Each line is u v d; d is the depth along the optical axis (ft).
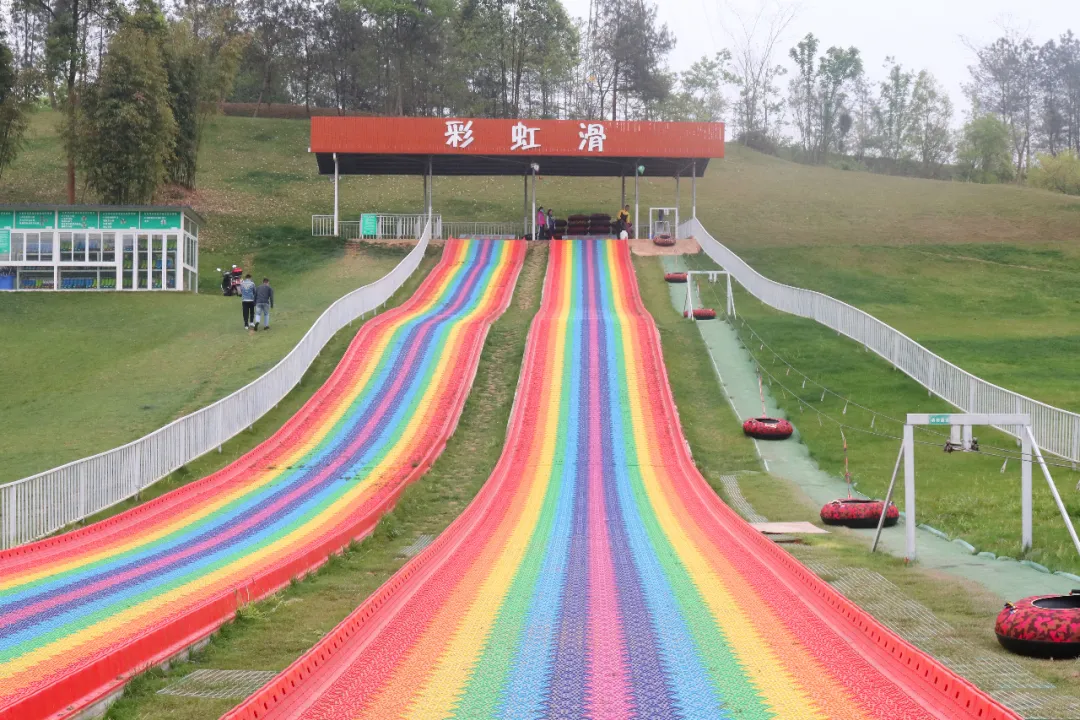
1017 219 224.74
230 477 75.56
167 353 113.70
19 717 26.86
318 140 189.06
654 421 91.09
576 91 398.21
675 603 39.78
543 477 75.00
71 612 40.57
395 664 32.07
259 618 40.06
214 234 205.16
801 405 96.02
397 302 141.08
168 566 50.19
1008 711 24.97
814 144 416.67
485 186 268.41
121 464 68.33
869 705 27.32
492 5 358.64
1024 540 49.73
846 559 49.70
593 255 173.27
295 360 101.35
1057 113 417.28
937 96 408.67
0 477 74.84
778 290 138.92
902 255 184.96
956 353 112.27
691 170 204.33
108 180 190.19
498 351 115.24
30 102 213.66
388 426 89.71
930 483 70.38
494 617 37.99
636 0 378.32
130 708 29.45
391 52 352.28
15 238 149.07
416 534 61.26
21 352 116.57
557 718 26.73
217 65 238.07
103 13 223.71
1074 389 93.81
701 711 27.07
